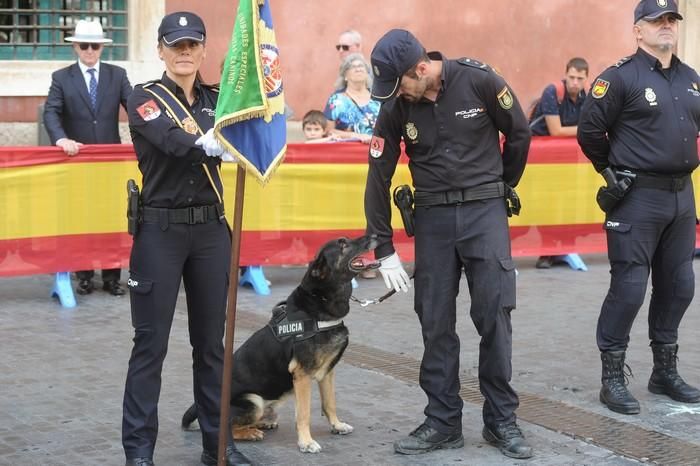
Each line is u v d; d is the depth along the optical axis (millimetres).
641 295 6234
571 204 10422
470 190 5418
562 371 7078
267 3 4820
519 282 9977
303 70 12672
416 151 5512
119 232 9109
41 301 9008
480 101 5371
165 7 12078
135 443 5141
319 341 5469
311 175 9547
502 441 5543
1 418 6031
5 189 8734
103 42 9258
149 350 5133
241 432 5707
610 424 6020
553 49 13789
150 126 4875
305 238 9609
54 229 8914
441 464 5410
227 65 4703
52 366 7078
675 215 6230
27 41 11883
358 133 10172
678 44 14391
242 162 4766
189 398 6441
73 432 5816
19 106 11602
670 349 6496
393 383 6785
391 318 8508
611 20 13992
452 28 13305
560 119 10562
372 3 12883
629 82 6102
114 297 9180
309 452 5559
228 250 5262
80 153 8922
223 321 5289
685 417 6156
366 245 5504
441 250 5512
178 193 5055
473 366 7184
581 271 10500
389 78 5160
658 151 6094
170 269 5090
